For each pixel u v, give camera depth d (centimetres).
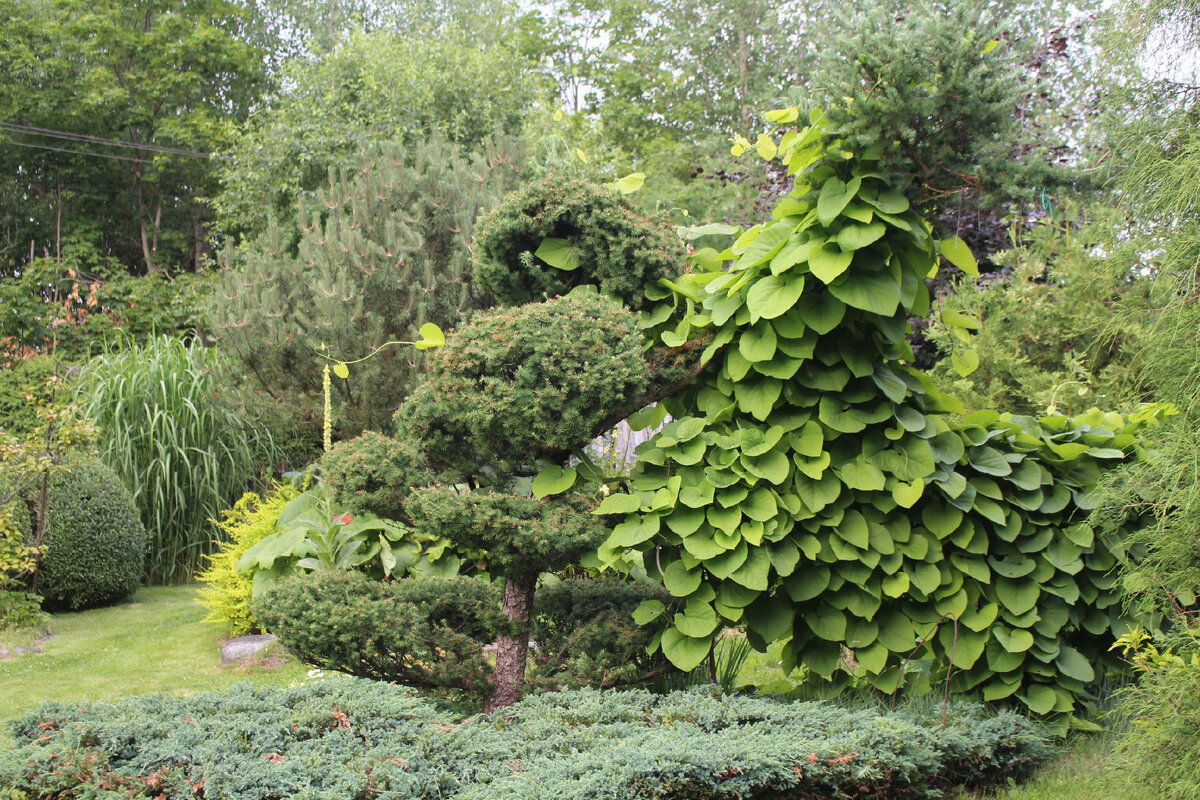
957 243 329
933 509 346
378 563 539
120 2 2009
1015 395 558
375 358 664
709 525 322
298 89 1245
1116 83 363
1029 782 307
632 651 339
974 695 362
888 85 288
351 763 241
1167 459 305
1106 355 555
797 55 1900
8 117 1916
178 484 830
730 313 323
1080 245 570
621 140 2019
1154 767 276
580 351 308
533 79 1434
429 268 673
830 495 325
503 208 342
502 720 300
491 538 306
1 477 656
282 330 683
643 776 232
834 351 329
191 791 227
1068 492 352
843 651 374
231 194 1275
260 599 325
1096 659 371
